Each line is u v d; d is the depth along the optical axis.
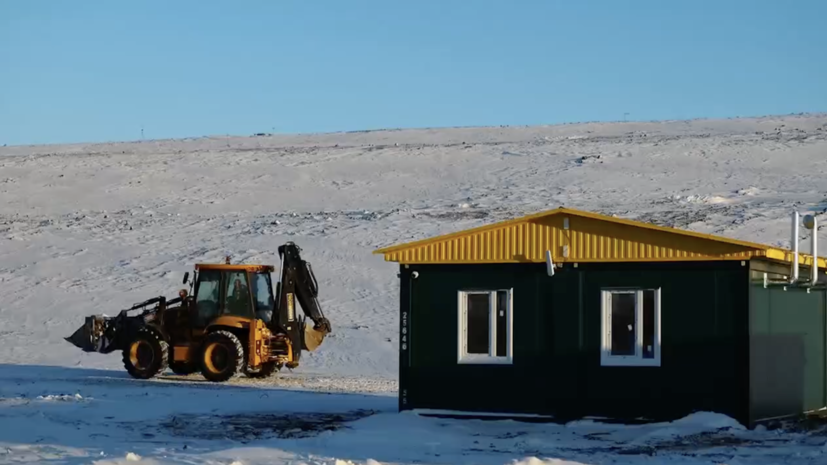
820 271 35.38
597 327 30.84
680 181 100.19
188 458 24.97
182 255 78.12
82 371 49.91
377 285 67.94
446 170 114.38
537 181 104.00
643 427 29.69
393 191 104.50
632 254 30.53
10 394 38.94
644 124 172.62
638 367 30.39
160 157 130.62
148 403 36.06
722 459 24.89
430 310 32.50
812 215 32.66
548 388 31.19
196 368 48.75
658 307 30.20
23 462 24.62
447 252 32.41
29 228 91.00
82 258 79.00
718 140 126.12
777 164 107.31
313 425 31.27
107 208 101.62
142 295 68.00
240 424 31.50
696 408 29.84
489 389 31.73
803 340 34.25
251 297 46.72
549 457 25.34
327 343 55.66
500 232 31.91
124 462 24.25
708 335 29.73
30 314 65.25
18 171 121.06
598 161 112.69
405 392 32.56
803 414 33.81
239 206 100.50
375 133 178.25
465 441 28.12
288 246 47.09
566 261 31.19
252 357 45.25
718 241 29.55
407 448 26.95
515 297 31.69
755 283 29.94
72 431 30.00
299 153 131.12
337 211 93.94
